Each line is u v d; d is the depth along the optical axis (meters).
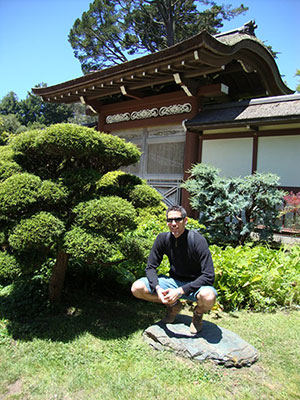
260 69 8.99
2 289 4.10
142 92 9.80
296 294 4.26
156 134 9.84
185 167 8.62
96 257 2.86
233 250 4.67
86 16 22.03
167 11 21.09
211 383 2.43
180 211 2.93
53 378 2.45
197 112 8.58
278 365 2.71
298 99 7.03
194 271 3.05
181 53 7.15
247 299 4.10
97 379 2.44
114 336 3.12
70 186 3.12
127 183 3.80
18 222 2.89
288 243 6.07
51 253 4.30
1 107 47.81
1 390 2.32
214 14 21.12
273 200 5.67
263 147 7.36
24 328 3.18
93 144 3.07
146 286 3.09
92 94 10.36
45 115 45.06
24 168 3.33
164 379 2.46
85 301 3.97
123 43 22.47
